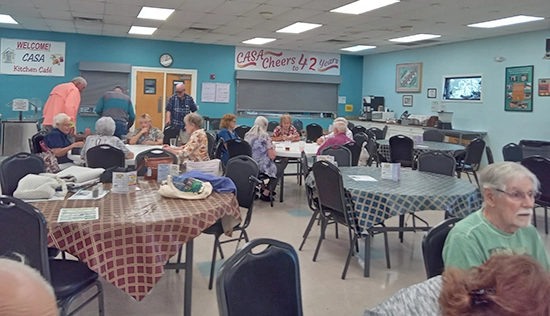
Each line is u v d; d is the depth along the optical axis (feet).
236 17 24.35
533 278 2.54
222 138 19.01
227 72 36.47
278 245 5.37
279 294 5.24
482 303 2.53
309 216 16.78
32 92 32.07
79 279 7.09
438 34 27.81
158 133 19.31
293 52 38.11
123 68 33.35
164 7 22.33
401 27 25.73
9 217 6.25
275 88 38.11
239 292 4.95
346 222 10.88
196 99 35.94
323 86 39.73
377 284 10.77
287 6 21.35
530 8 20.29
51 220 7.05
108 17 25.52
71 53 32.53
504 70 27.76
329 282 10.80
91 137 13.98
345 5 20.80
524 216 5.72
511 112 27.43
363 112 39.22
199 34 30.73
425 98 34.04
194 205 8.37
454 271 2.84
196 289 10.16
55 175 8.96
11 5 23.04
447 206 9.99
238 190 11.38
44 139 14.44
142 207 8.05
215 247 10.14
